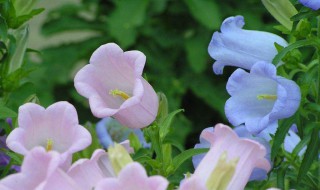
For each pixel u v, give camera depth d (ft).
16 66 2.74
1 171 2.60
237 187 1.95
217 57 2.37
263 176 2.37
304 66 2.41
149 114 2.22
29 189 1.83
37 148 1.81
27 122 2.03
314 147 2.38
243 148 1.96
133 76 2.17
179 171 2.52
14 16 2.70
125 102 2.09
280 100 2.15
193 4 6.71
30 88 2.80
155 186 1.71
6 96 2.74
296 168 2.49
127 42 6.43
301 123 2.37
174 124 6.20
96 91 2.16
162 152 2.28
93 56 2.15
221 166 1.85
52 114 2.04
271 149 2.35
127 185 1.71
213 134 2.01
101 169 1.96
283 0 2.41
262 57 2.35
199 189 1.73
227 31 2.37
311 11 2.32
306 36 2.39
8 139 2.00
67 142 2.06
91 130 2.25
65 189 1.85
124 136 3.11
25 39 2.72
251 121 2.20
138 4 6.63
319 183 2.49
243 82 2.23
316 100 2.44
